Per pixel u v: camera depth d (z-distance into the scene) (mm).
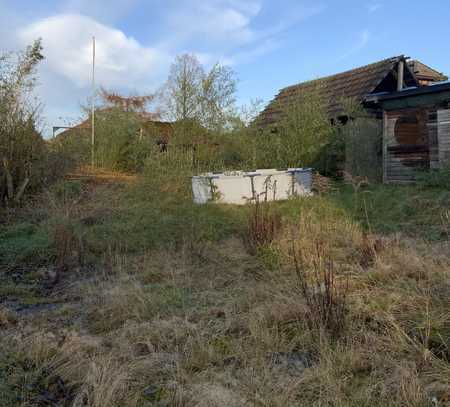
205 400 2762
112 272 5789
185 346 3449
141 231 7234
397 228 7184
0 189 8898
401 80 14914
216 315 4133
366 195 9562
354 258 5430
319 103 12961
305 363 3229
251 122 13070
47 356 3383
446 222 7160
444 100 10656
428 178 10062
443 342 3211
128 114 15398
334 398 2705
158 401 2826
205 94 13117
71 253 6184
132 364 3186
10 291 5160
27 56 9281
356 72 16078
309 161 12547
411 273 4660
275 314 3896
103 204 8891
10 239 7074
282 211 8242
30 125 9500
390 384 2834
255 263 5734
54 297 5020
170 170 11164
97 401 2729
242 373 3092
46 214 8211
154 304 4367
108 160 14094
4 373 3135
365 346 3268
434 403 2594
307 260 5363
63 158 10508
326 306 3635
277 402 2699
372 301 3949
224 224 7660
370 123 12742
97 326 4066
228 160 12984
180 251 6379
